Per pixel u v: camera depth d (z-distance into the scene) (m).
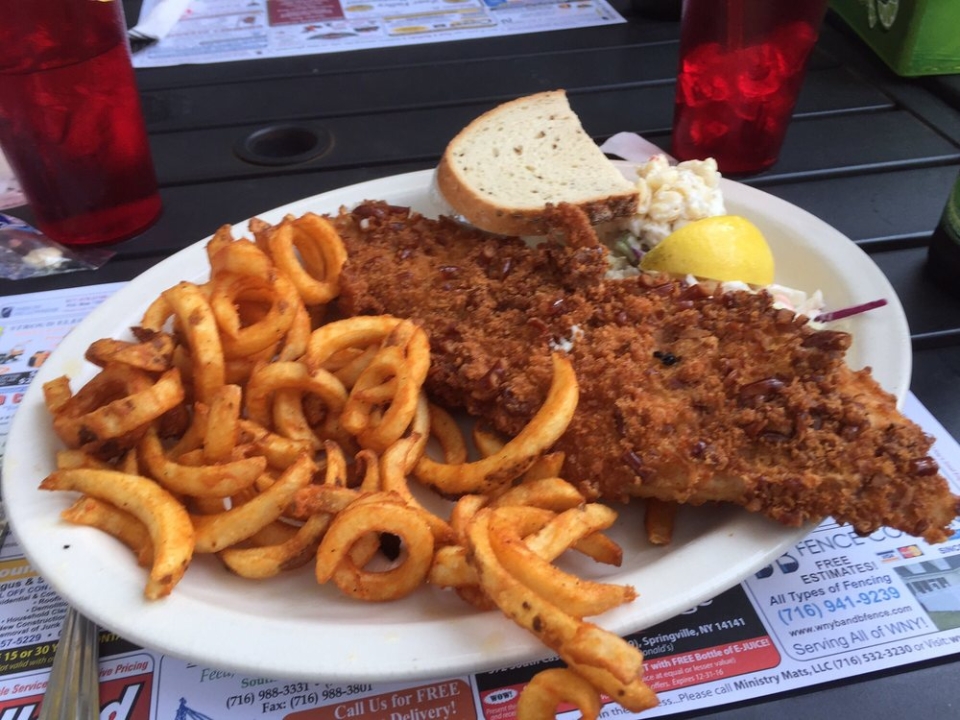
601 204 0.35
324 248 0.33
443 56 0.55
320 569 0.23
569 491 0.25
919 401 0.30
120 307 0.32
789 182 0.42
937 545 0.25
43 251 0.39
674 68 0.52
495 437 0.29
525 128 0.39
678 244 0.33
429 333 0.31
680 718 0.22
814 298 0.32
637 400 0.26
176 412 0.28
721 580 0.22
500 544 0.22
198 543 0.24
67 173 0.37
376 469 0.26
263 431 0.28
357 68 0.53
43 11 0.33
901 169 0.43
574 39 0.56
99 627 0.24
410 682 0.22
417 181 0.39
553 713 0.20
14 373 0.33
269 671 0.21
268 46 0.56
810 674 0.22
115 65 0.36
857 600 0.24
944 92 0.49
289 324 0.29
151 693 0.22
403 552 0.26
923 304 0.34
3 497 0.25
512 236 0.35
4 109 0.34
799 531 0.24
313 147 0.46
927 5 0.47
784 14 0.38
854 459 0.24
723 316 0.29
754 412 0.25
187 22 0.60
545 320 0.30
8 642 0.24
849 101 0.49
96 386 0.27
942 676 0.22
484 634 0.21
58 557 0.23
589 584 0.21
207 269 0.34
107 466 0.26
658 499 0.27
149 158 0.40
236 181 0.44
